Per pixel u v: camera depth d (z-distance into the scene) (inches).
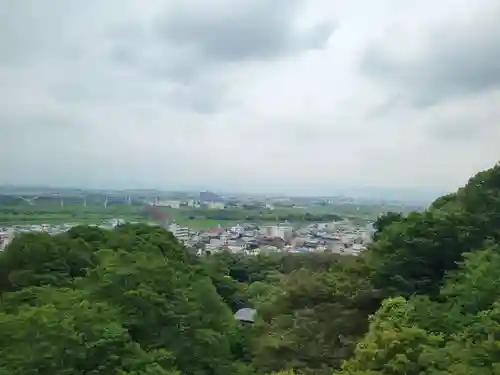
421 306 1117.1
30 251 1493.6
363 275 1501.0
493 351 845.8
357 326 1343.5
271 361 1299.2
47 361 943.0
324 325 1350.9
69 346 976.9
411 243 1444.4
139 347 1091.9
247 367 1333.7
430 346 917.2
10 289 1444.4
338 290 1444.4
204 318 1401.3
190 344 1242.0
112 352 1031.0
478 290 1105.4
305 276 1600.6
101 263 1482.5
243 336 1530.5
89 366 995.9
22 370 922.1
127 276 1305.4
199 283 1612.9
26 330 997.2
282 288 1627.7
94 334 1031.6
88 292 1258.0
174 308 1290.6
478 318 992.9
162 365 1110.4
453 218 1497.3
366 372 883.4
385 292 1382.9
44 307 1106.1
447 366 856.3
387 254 1469.0
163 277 1376.7
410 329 954.7
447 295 1198.9
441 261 1450.5
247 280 3331.7
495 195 1595.7
